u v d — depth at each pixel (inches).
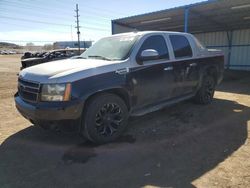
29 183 129.0
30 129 203.8
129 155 157.8
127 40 201.8
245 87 425.7
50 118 151.9
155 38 209.9
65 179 132.3
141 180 130.6
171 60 217.6
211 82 282.0
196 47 254.4
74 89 153.7
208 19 623.2
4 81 519.2
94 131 165.0
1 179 132.7
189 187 123.9
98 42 224.1
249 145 171.8
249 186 124.3
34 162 150.1
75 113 154.3
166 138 183.6
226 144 173.6
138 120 224.1
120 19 648.4
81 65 170.2
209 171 138.3
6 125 214.7
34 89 158.6
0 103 299.7
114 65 173.9
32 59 689.6
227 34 785.6
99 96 167.2
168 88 217.0
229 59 793.6
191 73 242.7
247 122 219.8
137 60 188.1
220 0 458.0
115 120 177.0
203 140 180.4
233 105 280.8
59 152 162.6
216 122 219.5
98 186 125.9
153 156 156.3
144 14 584.7
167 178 132.2
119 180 131.0
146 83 193.9
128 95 183.0
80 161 150.7
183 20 644.7
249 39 739.4
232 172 137.1
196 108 263.4
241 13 559.2
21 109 168.4
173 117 232.5
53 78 153.8
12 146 171.8
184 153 160.1
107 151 163.0
